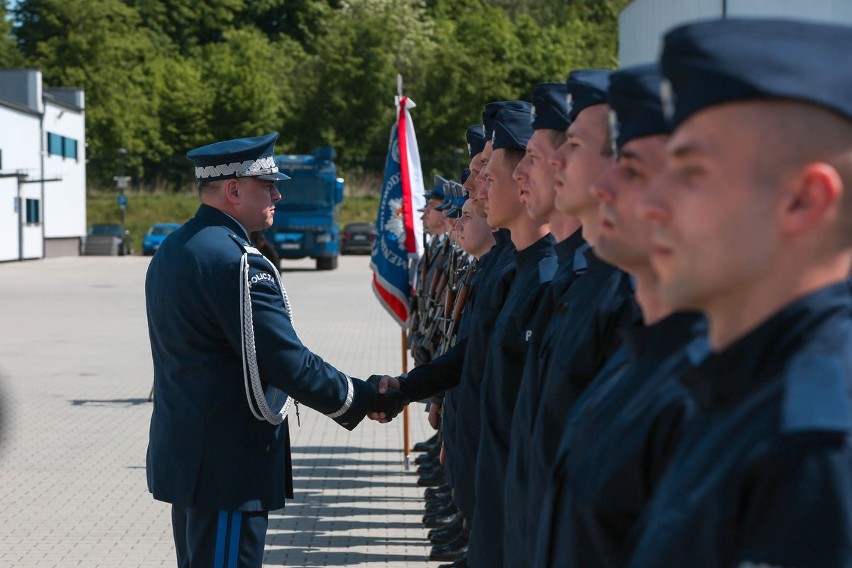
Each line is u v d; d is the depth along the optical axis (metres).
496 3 108.31
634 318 3.26
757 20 1.71
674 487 1.87
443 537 8.19
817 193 1.66
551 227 4.48
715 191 1.71
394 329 24.16
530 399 3.99
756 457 1.63
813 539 1.50
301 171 45.41
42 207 54.00
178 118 84.12
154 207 74.44
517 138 5.16
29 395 15.55
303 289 35.91
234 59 88.44
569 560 2.65
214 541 5.42
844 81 1.64
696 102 1.71
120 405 14.80
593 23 108.31
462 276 8.16
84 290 34.84
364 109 88.00
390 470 11.12
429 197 11.07
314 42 98.56
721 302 1.80
